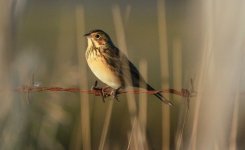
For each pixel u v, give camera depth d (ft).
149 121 55.31
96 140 49.06
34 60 44.04
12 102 43.06
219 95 34.01
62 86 44.34
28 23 104.78
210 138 34.55
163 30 37.52
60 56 48.67
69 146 48.57
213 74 33.91
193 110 39.14
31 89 36.22
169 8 135.64
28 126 43.83
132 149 36.27
